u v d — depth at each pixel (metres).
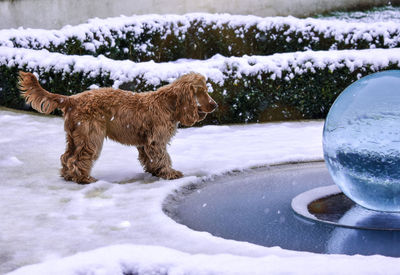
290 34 12.85
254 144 7.64
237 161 6.52
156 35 13.52
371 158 4.15
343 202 4.86
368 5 16.81
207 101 5.71
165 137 5.77
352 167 4.25
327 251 3.72
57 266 2.83
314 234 4.07
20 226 4.24
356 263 2.71
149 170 5.96
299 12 16.69
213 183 5.73
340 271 2.59
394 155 4.08
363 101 4.20
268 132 8.62
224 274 2.63
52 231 4.11
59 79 9.80
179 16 13.80
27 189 5.42
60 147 7.61
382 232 4.08
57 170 6.25
